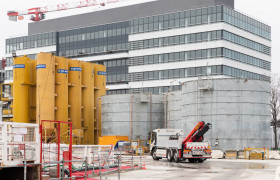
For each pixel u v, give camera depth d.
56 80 71.44
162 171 32.19
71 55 119.12
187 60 99.19
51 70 69.56
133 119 73.06
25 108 71.12
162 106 75.06
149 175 28.91
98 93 83.50
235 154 52.69
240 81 55.53
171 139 46.34
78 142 70.00
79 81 76.31
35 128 20.62
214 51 95.69
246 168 35.50
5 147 18.62
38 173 20.39
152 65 104.69
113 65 114.38
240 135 54.91
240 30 101.06
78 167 30.52
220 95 55.50
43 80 69.00
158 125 74.38
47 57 69.31
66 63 72.88
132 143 66.38
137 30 107.81
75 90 75.56
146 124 73.62
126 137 67.00
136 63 107.38
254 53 105.75
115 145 63.97
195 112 57.16
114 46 113.19
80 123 75.94
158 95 75.19
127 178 26.86
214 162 44.03
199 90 56.78
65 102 72.00
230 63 96.94
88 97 79.38
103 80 84.50
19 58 71.25
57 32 121.94
